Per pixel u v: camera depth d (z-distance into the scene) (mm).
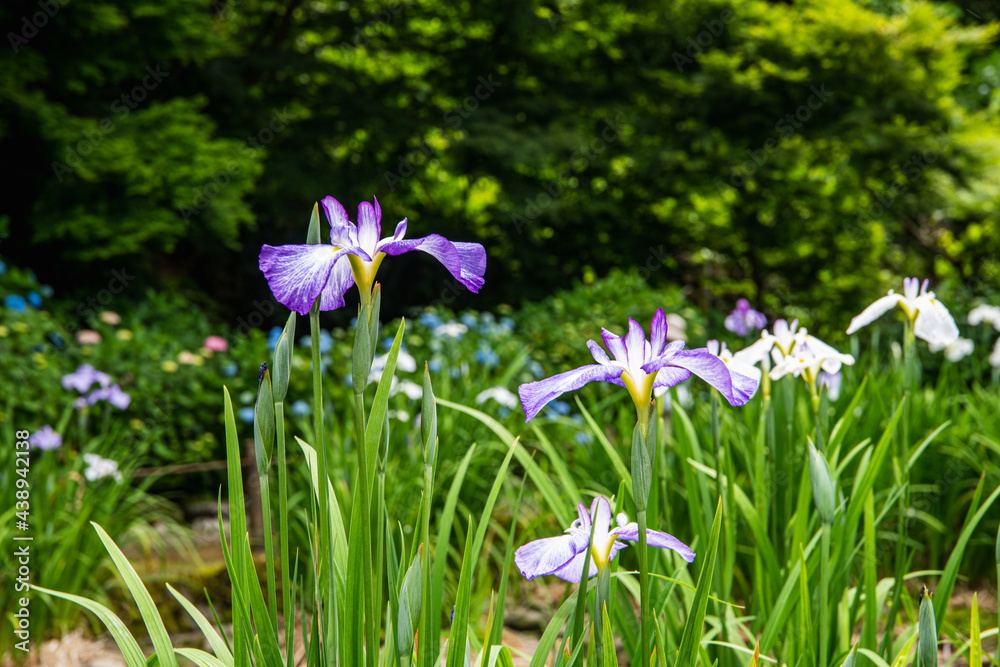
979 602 3432
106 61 8117
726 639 1928
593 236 12531
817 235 12875
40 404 4707
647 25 12406
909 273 15391
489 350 5414
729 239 13195
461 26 12117
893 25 12344
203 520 4832
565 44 11969
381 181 11352
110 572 3480
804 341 2025
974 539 3553
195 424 5391
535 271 11984
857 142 12055
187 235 9664
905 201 12641
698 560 2172
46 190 7828
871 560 1854
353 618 1214
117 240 7754
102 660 3125
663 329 1123
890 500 2146
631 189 12719
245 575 1208
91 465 3537
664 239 13094
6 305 5602
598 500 1196
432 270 11922
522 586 3652
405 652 1161
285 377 1202
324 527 1217
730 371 1218
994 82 17031
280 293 1090
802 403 2863
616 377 1091
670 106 12188
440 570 1521
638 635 1866
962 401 4312
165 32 8305
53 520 3293
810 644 1617
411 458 3473
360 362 1142
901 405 2025
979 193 13414
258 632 1209
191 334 6723
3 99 7359
